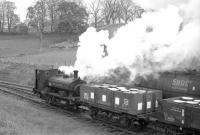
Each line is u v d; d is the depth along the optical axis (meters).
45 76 22.12
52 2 77.44
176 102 12.95
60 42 63.72
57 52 50.94
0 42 67.94
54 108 20.66
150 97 15.11
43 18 78.06
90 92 17.20
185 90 15.63
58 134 13.95
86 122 17.09
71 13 68.75
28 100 23.30
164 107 13.45
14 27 87.44
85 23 69.75
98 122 16.94
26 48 60.38
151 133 15.05
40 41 66.62
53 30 76.69
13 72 37.25
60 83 20.23
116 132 15.17
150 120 14.45
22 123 14.09
